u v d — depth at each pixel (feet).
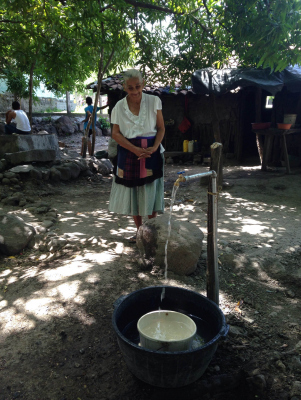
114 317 6.30
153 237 10.57
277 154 29.76
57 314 8.33
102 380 6.59
